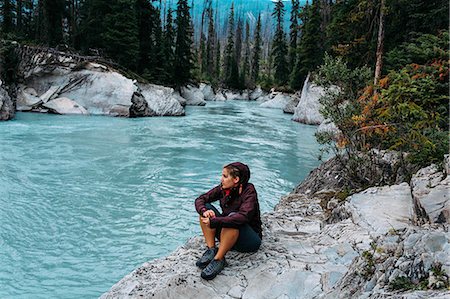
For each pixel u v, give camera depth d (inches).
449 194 180.1
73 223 318.0
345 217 221.0
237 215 160.2
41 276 234.7
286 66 2317.9
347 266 159.5
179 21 1893.5
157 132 818.8
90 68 1098.7
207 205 172.9
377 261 126.4
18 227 305.3
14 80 1080.2
